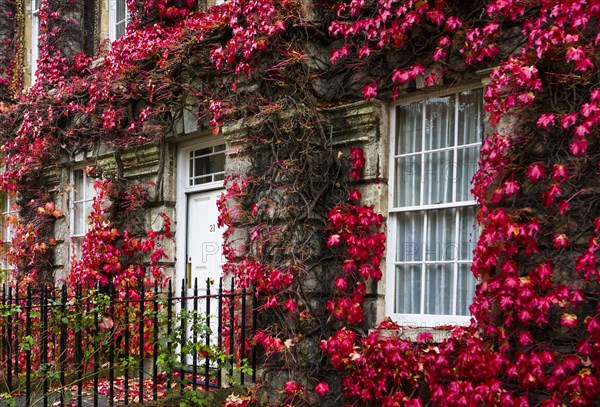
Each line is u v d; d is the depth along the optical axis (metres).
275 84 5.80
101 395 5.84
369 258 5.37
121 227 7.54
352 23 5.41
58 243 8.91
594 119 4.11
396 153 5.57
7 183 9.41
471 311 4.61
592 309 4.21
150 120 7.09
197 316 5.61
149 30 7.27
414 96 5.39
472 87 5.06
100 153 8.03
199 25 6.42
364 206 5.39
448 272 5.21
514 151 4.55
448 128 5.29
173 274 7.18
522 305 4.34
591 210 4.27
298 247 5.48
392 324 5.23
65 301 5.14
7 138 9.48
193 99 6.67
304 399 5.40
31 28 10.45
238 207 5.98
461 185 5.18
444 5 4.98
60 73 8.91
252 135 5.93
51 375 4.95
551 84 4.43
